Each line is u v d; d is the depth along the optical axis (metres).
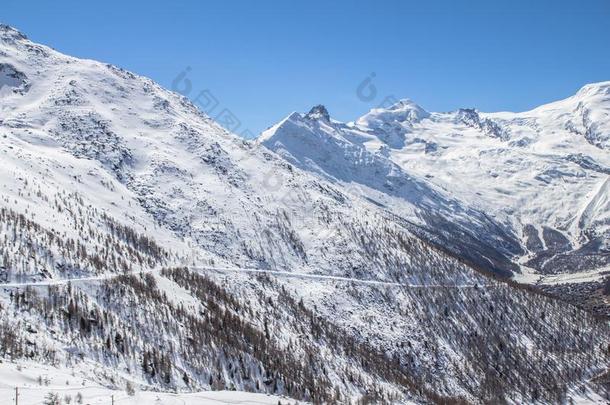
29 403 92.12
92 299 179.25
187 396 122.44
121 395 107.94
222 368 187.88
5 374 107.12
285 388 197.25
